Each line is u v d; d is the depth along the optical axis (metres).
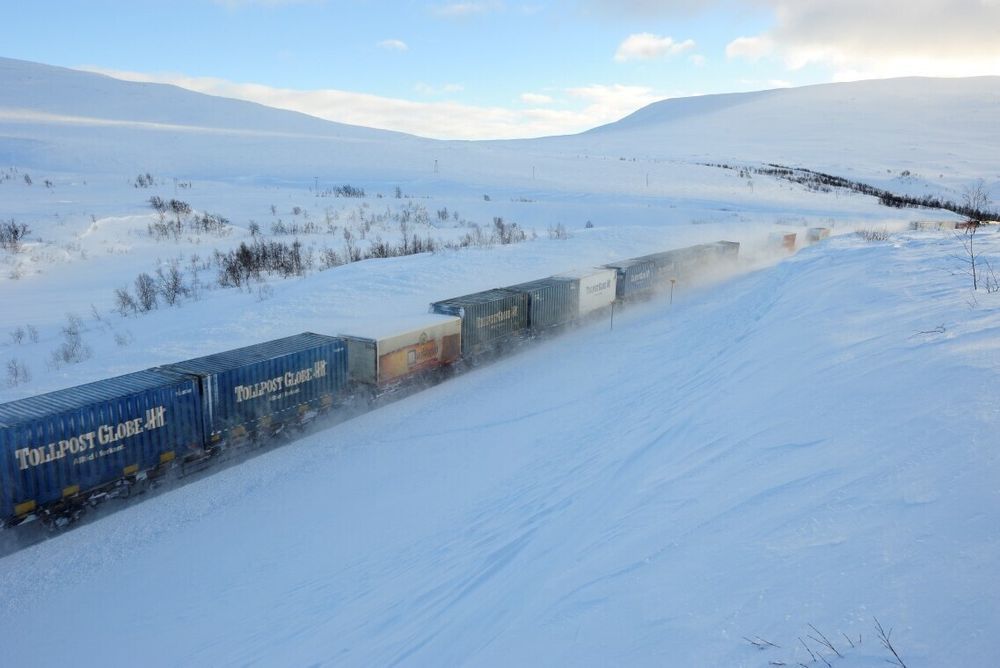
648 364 20.73
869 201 86.56
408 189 85.56
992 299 12.82
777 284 25.45
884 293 16.52
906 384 9.22
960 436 7.04
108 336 26.38
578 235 50.69
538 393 20.47
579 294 29.31
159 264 41.25
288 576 11.48
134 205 59.66
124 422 14.58
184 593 11.55
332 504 14.50
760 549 6.32
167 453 15.52
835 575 5.46
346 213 63.22
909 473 6.67
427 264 36.91
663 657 5.30
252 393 17.23
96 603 11.55
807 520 6.52
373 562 11.09
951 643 4.32
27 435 12.98
